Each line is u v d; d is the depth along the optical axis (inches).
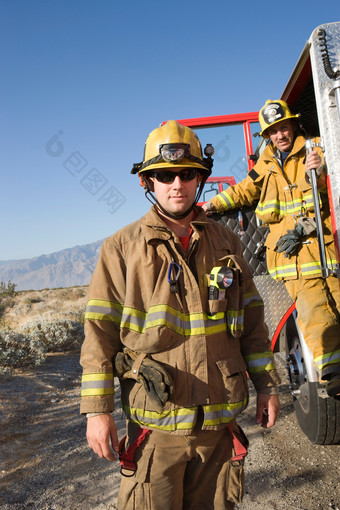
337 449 131.2
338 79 100.0
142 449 63.1
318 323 115.9
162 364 62.5
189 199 69.5
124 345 65.3
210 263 69.2
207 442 64.3
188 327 64.1
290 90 148.7
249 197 148.9
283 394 185.5
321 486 111.5
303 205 125.7
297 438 140.5
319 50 108.3
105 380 63.4
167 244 66.9
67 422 172.9
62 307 1017.5
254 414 164.9
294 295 126.3
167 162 66.7
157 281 64.7
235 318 67.4
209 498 66.9
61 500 114.0
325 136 108.6
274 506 104.1
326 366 110.2
